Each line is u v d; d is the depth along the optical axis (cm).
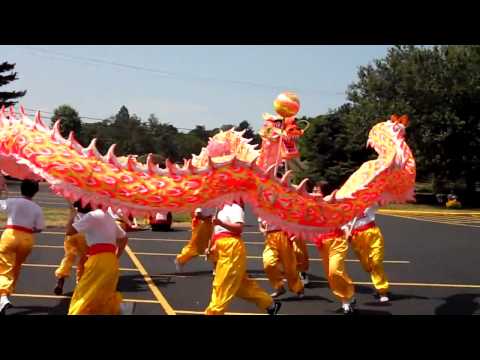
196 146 6644
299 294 763
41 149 517
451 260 1155
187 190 539
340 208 625
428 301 761
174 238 1383
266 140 763
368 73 3353
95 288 507
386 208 2975
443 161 3030
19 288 762
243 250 568
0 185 649
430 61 3047
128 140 6394
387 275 973
